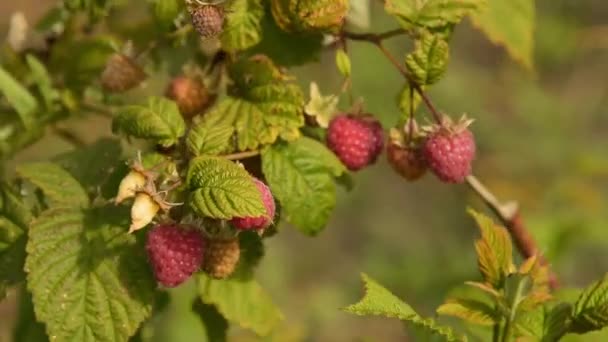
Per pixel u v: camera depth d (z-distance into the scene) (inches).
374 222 95.0
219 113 34.9
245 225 33.2
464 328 37.2
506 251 34.7
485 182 85.0
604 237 50.3
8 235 35.5
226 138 34.0
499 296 34.6
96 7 37.4
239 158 34.6
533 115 92.6
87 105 39.1
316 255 93.7
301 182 34.7
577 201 70.3
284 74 35.8
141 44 39.3
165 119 34.2
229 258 33.9
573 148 91.4
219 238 33.7
